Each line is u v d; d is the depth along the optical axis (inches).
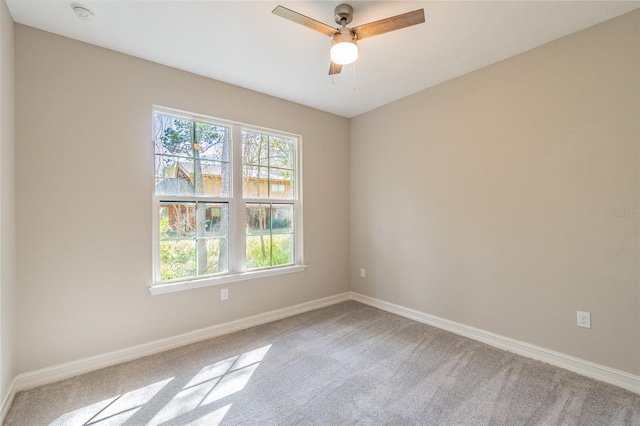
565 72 87.7
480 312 108.2
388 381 82.8
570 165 87.3
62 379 83.8
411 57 98.7
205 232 113.5
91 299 89.3
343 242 158.9
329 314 137.3
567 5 74.2
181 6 73.5
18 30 79.4
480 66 105.5
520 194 97.6
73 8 73.8
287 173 139.7
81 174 87.9
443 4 73.8
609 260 81.1
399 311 136.6
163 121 105.0
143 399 75.0
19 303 79.0
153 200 101.6
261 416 69.0
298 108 139.6
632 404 72.1
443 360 94.1
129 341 95.3
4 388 69.7
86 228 88.6
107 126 91.9
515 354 97.9
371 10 76.8
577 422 66.4
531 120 94.7
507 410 70.5
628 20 77.2
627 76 77.7
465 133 111.7
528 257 96.0
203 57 97.8
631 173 77.5
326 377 84.9
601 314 82.4
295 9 76.0
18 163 79.0
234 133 120.6
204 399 75.1
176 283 104.1
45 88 82.8
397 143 136.6
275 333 115.7
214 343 106.9
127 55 95.4
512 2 72.9
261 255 129.9
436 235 121.9
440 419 67.8
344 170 159.5
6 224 71.2
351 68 106.2
